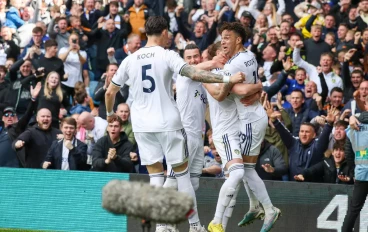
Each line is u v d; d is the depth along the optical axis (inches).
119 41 745.0
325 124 516.4
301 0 798.5
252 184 417.4
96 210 468.4
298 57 660.7
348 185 449.1
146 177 463.5
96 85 698.8
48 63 675.4
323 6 780.0
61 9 789.9
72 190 473.4
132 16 757.9
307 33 748.0
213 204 455.8
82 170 503.2
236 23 412.5
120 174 465.7
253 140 411.5
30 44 747.4
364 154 425.7
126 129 561.9
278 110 591.2
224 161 410.0
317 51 691.4
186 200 250.4
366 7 750.5
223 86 393.7
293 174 506.6
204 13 792.3
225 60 417.4
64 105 637.9
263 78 665.6
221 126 410.6
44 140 537.0
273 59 685.3
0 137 568.4
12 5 785.6
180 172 397.4
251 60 408.8
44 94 607.2
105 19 763.4
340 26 711.1
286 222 453.1
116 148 509.4
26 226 477.7
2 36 756.0
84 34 734.5
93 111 636.7
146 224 258.8
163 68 388.5
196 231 404.5
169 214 249.0
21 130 579.8
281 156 500.7
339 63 653.3
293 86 636.1
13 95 652.1
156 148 396.8
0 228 475.2
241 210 454.9
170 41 737.6
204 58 478.3
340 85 646.5
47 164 512.4
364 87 581.6
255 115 409.4
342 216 449.1
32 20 787.4
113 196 254.1
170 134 390.3
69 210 472.1
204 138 555.8
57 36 726.5
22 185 480.4
